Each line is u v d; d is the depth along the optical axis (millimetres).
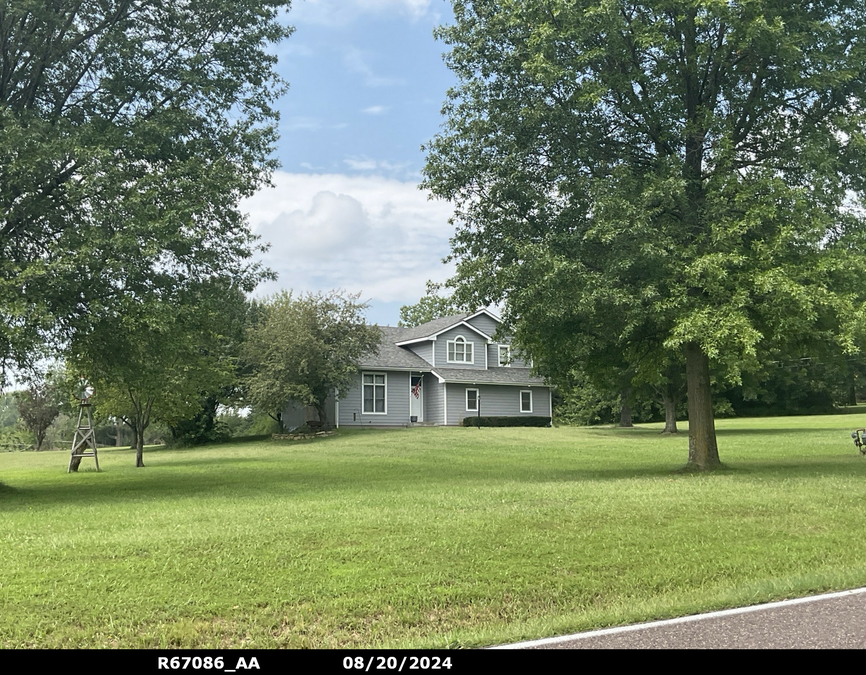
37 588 7078
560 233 16594
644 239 14992
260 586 7164
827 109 17203
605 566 7949
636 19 16547
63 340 16609
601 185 15758
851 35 17047
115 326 16188
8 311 13469
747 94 17625
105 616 6375
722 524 10016
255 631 6129
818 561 8172
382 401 43594
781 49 15406
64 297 15383
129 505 13617
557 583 7352
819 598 6480
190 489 16844
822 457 22234
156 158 16859
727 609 6246
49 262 14773
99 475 23828
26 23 16125
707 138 17266
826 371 58938
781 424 44125
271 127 18938
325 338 39219
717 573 7742
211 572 7633
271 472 21688
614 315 16312
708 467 18062
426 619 6488
